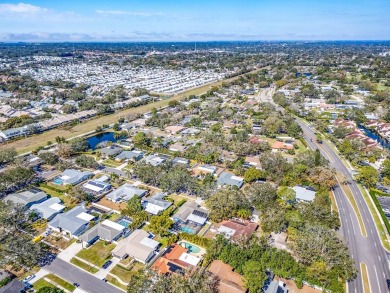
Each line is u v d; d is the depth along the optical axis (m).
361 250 87.25
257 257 76.50
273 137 176.75
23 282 73.88
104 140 179.00
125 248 83.62
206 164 140.50
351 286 74.75
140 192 113.25
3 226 90.44
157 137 172.00
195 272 70.94
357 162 141.62
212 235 92.38
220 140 157.50
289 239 89.44
